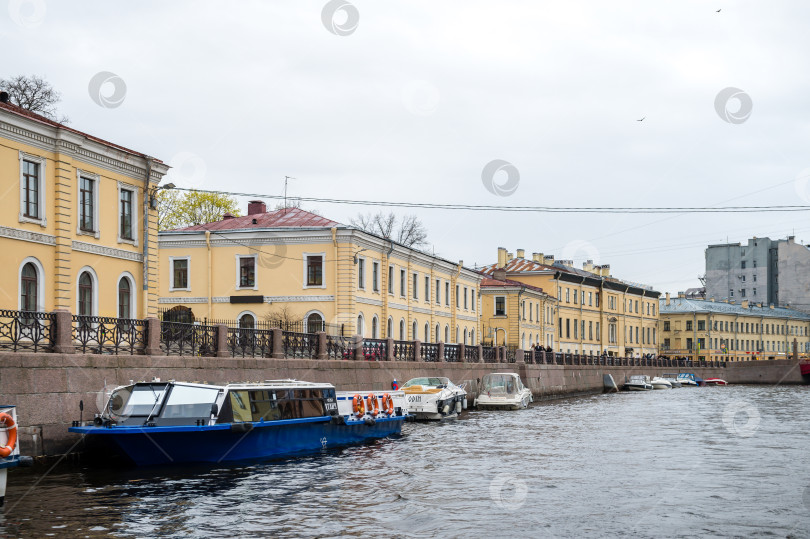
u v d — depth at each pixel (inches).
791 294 4581.7
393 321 1962.4
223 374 989.2
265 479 703.7
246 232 1768.0
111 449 779.4
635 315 3860.7
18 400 712.4
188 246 1802.4
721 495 653.9
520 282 2970.0
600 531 535.2
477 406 1699.1
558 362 2461.9
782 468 795.4
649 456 879.7
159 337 911.0
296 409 874.8
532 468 786.2
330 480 703.7
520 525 548.1
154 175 1232.2
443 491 661.3
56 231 1040.8
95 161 1114.1
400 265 2026.3
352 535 517.7
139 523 538.3
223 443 775.7
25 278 998.4
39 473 709.3
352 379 1310.3
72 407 767.1
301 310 1740.9
